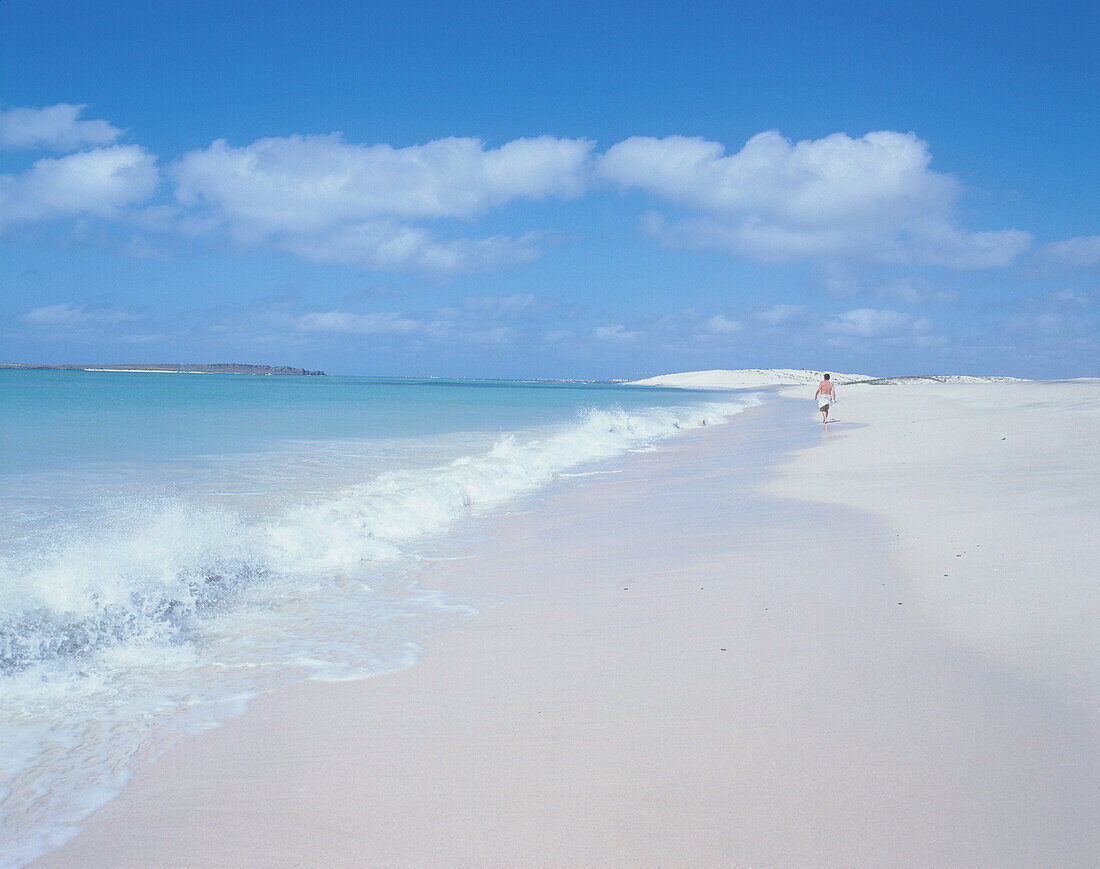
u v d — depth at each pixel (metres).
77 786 3.30
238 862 2.77
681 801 3.02
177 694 4.30
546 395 74.62
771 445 18.66
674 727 3.65
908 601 5.34
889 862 2.59
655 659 4.58
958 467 11.62
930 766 3.16
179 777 3.37
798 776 3.15
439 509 10.05
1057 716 3.52
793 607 5.40
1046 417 19.62
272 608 5.95
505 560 7.51
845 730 3.51
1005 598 5.16
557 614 5.64
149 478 11.70
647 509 10.12
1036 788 2.96
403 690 4.30
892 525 7.87
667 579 6.43
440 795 3.16
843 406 38.03
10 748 3.65
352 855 2.78
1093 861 2.54
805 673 4.21
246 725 3.88
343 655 4.90
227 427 22.52
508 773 3.31
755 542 7.60
